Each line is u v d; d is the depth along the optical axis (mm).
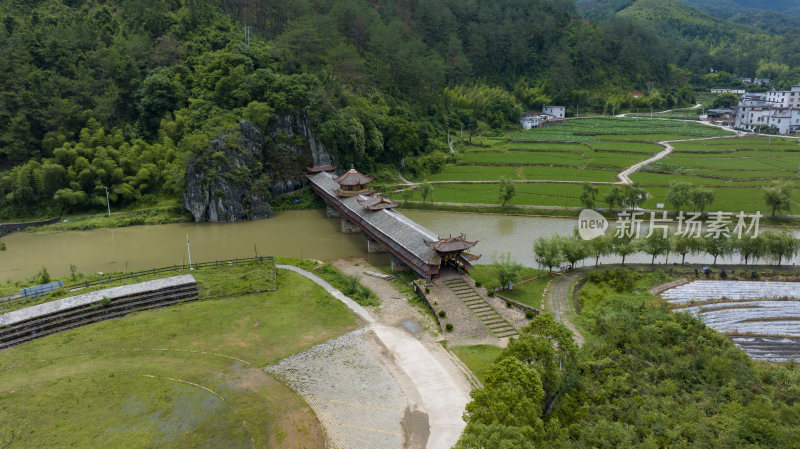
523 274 77688
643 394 45469
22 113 119438
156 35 156750
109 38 150375
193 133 125000
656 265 80500
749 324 60656
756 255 78250
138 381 48812
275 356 54594
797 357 53406
